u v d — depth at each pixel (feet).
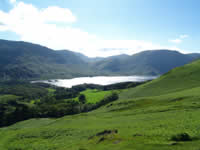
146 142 62.34
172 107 136.26
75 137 114.42
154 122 99.55
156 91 270.05
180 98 165.89
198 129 68.74
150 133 73.26
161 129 78.38
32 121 294.05
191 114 101.04
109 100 368.68
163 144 57.82
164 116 112.27
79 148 78.48
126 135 78.02
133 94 314.14
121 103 228.84
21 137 141.18
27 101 599.57
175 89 242.37
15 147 120.78
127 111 175.32
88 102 451.12
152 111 141.79
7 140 141.49
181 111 116.26
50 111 401.49
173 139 62.18
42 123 262.67
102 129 115.03
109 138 78.18
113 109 209.36
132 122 116.78
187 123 81.20
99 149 65.77
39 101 572.51
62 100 530.68
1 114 415.64
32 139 131.64
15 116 392.06
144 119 118.01
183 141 59.57
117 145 65.21
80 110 402.52
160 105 162.30
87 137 104.63
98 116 187.11
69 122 185.88
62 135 127.44
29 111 402.72
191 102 137.69
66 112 396.37
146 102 197.67
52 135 132.16
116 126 112.88
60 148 97.96
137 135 74.69
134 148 58.13
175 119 95.81
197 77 263.29
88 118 184.34
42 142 120.26
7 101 547.49
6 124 375.45
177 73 323.16
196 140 59.11
